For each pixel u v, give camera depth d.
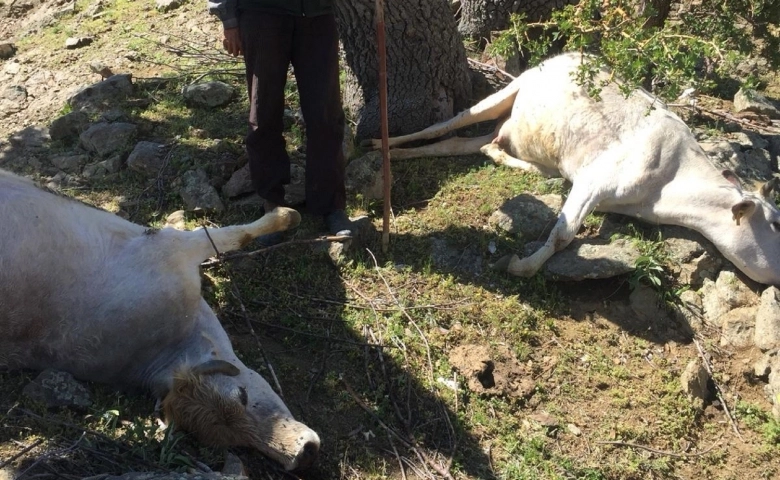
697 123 6.36
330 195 4.85
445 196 5.41
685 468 4.05
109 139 5.66
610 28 4.72
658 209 5.09
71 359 3.60
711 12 5.54
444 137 6.11
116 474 3.17
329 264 4.75
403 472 3.66
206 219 5.02
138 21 7.74
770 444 4.22
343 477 3.59
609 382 4.37
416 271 4.80
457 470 3.72
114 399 3.71
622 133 5.20
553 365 4.39
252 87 4.53
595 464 3.95
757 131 6.30
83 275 3.55
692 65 4.43
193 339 3.74
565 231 4.89
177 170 5.40
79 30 7.78
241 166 5.39
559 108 5.42
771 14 5.55
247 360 4.06
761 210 4.82
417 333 4.36
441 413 3.98
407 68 5.85
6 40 8.14
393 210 5.28
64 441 3.36
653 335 4.69
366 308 4.48
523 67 6.63
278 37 4.40
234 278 4.55
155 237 3.82
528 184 5.53
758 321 4.66
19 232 3.45
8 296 3.41
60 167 5.59
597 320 4.72
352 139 5.81
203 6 7.77
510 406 4.14
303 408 3.88
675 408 4.28
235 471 3.27
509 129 5.82
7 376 3.69
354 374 4.11
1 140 6.07
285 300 4.47
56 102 6.55
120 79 6.30
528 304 4.70
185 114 6.07
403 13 5.63
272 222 4.39
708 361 4.56
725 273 4.95
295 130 5.80
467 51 6.77
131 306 3.56
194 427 3.33
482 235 5.04
